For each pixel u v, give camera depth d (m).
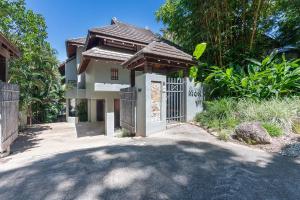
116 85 12.48
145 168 3.70
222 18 9.27
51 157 4.72
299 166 3.80
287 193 2.83
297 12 9.87
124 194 2.84
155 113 7.28
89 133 12.76
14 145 8.73
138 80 7.64
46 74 17.00
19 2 11.41
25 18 11.66
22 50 11.70
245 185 3.05
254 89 7.63
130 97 8.31
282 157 4.30
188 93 8.42
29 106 16.09
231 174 3.42
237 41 9.93
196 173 3.48
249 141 5.27
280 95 7.37
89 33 11.47
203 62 9.95
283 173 3.47
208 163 3.92
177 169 3.65
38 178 3.42
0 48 6.71
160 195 2.80
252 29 9.45
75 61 18.94
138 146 5.30
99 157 4.38
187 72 8.62
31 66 14.66
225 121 6.73
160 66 9.23
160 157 4.29
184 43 11.56
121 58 11.58
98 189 2.98
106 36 11.67
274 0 9.61
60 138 10.83
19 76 12.28
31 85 14.15
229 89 8.46
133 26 16.77
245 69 9.39
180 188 2.99
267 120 5.99
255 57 9.86
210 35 9.59
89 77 13.56
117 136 9.29
